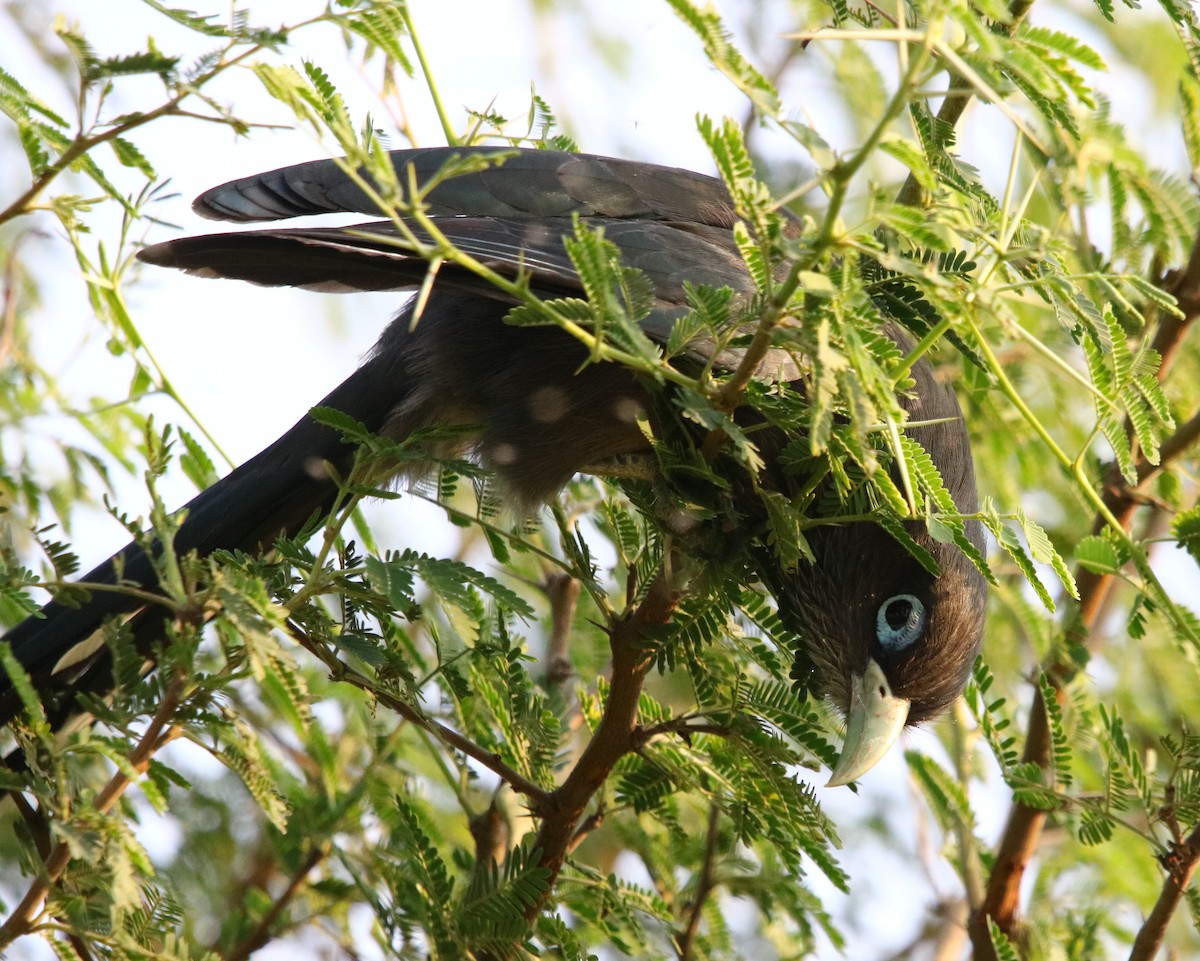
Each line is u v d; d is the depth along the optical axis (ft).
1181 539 23.67
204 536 27.91
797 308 17.15
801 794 23.21
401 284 24.43
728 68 16.21
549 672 28.86
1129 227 23.91
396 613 20.99
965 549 21.02
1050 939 28.22
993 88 16.30
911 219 16.19
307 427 28.63
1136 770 24.56
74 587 18.93
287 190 25.84
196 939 27.27
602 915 25.22
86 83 18.72
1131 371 19.98
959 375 32.14
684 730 23.30
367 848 26.20
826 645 29.37
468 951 21.86
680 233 26.53
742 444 18.54
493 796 26.96
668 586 22.84
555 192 27.14
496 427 28.48
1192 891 23.66
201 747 19.26
